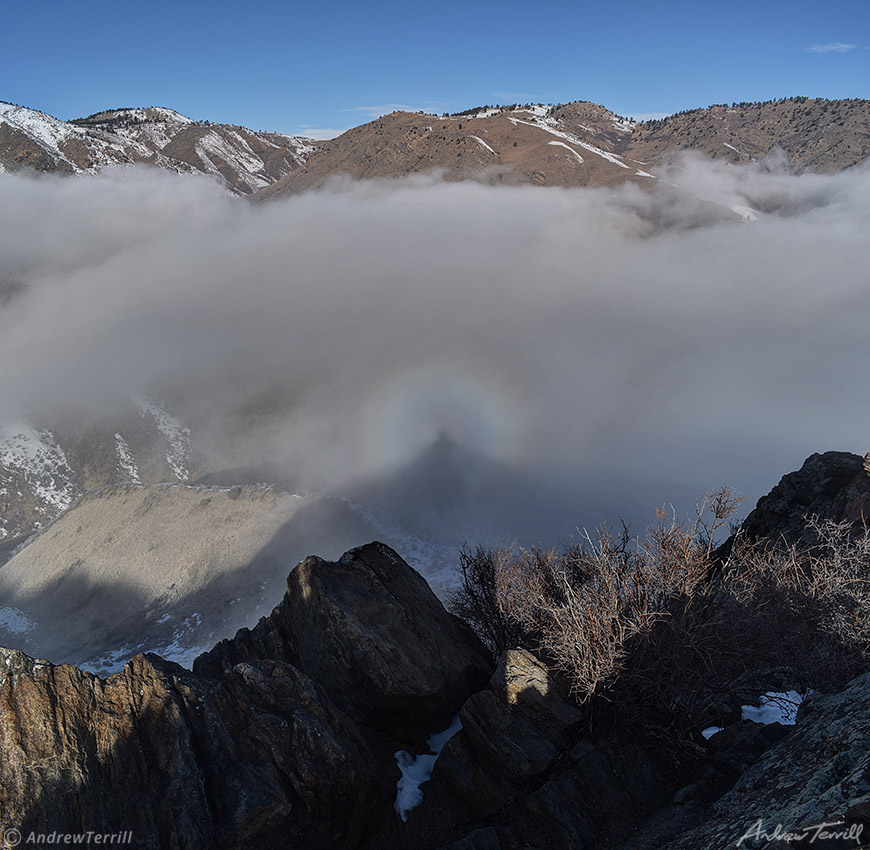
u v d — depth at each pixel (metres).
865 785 6.71
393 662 12.36
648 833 9.13
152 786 8.98
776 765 8.66
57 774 8.42
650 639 11.16
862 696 8.66
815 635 11.71
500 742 11.01
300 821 9.51
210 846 8.54
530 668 11.81
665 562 11.87
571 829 9.77
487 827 10.18
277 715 10.38
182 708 10.06
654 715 11.30
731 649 10.97
